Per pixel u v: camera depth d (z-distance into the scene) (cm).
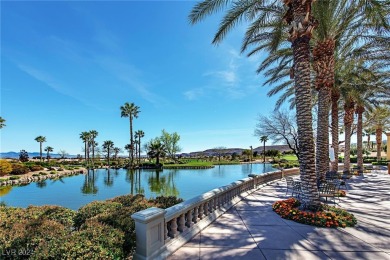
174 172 3375
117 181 2392
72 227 461
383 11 705
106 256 263
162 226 340
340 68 1184
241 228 466
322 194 673
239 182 755
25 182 2359
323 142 884
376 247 367
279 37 802
